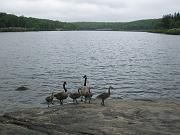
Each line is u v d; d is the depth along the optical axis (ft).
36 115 57.98
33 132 46.55
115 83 148.15
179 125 51.75
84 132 47.73
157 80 156.56
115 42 582.35
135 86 140.97
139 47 430.20
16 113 59.52
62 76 166.71
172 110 60.90
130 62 239.09
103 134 46.96
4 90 127.03
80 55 302.04
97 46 461.78
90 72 183.83
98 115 56.65
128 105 65.87
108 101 73.31
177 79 159.02
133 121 53.31
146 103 69.15
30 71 182.80
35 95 118.52
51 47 421.18
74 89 132.98
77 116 56.08
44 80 153.07
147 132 47.88
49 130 48.32
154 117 55.83
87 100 78.89
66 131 48.32
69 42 565.12
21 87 129.49
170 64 222.28
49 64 220.02
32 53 315.17
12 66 203.92
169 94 125.08
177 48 397.60
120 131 48.16
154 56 287.69
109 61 246.88
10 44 466.29
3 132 45.68
